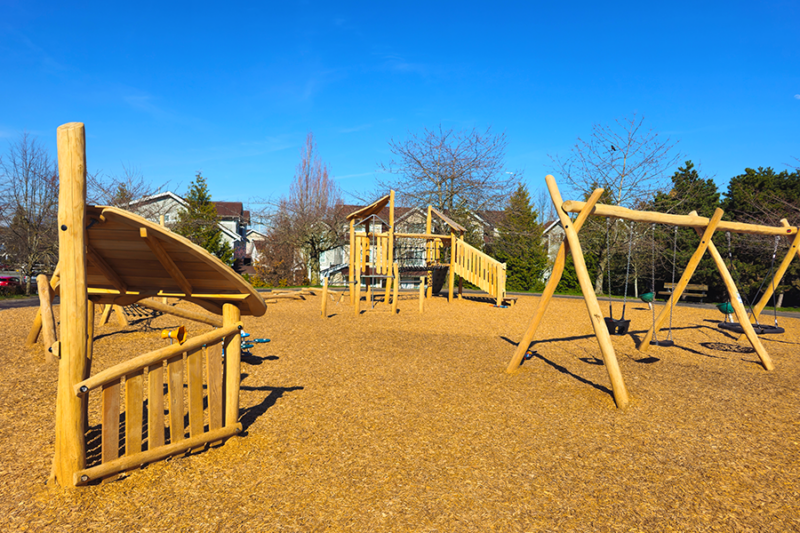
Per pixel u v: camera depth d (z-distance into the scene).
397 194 26.27
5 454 3.60
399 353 7.44
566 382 5.92
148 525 2.72
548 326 10.74
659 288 28.36
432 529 2.73
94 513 2.82
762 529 2.78
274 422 4.36
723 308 9.74
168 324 9.89
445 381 5.85
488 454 3.75
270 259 32.06
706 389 5.73
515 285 28.52
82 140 2.96
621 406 4.96
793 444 4.05
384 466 3.52
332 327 9.90
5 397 4.95
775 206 20.44
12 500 2.94
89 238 3.35
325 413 4.62
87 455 3.51
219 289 3.87
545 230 33.34
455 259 16.23
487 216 26.70
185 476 3.30
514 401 5.10
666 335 9.71
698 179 26.00
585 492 3.18
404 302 15.95
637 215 6.47
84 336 3.07
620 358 7.50
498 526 2.77
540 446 3.93
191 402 3.60
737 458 3.76
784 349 8.48
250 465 3.50
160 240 3.28
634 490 3.22
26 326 9.52
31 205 21.31
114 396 3.15
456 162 25.33
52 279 5.20
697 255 7.32
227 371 3.93
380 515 2.87
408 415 4.61
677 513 2.94
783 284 22.53
